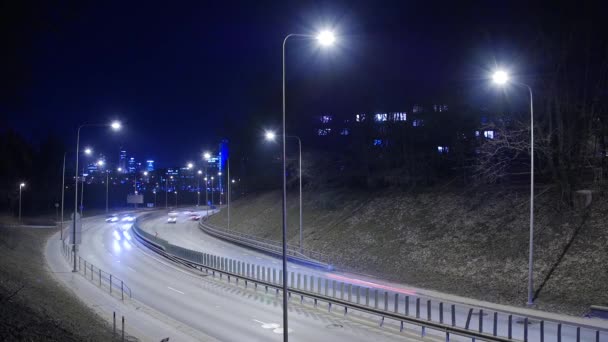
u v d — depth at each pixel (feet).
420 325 72.33
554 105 125.29
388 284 113.09
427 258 124.98
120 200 520.83
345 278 122.42
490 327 73.31
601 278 89.97
